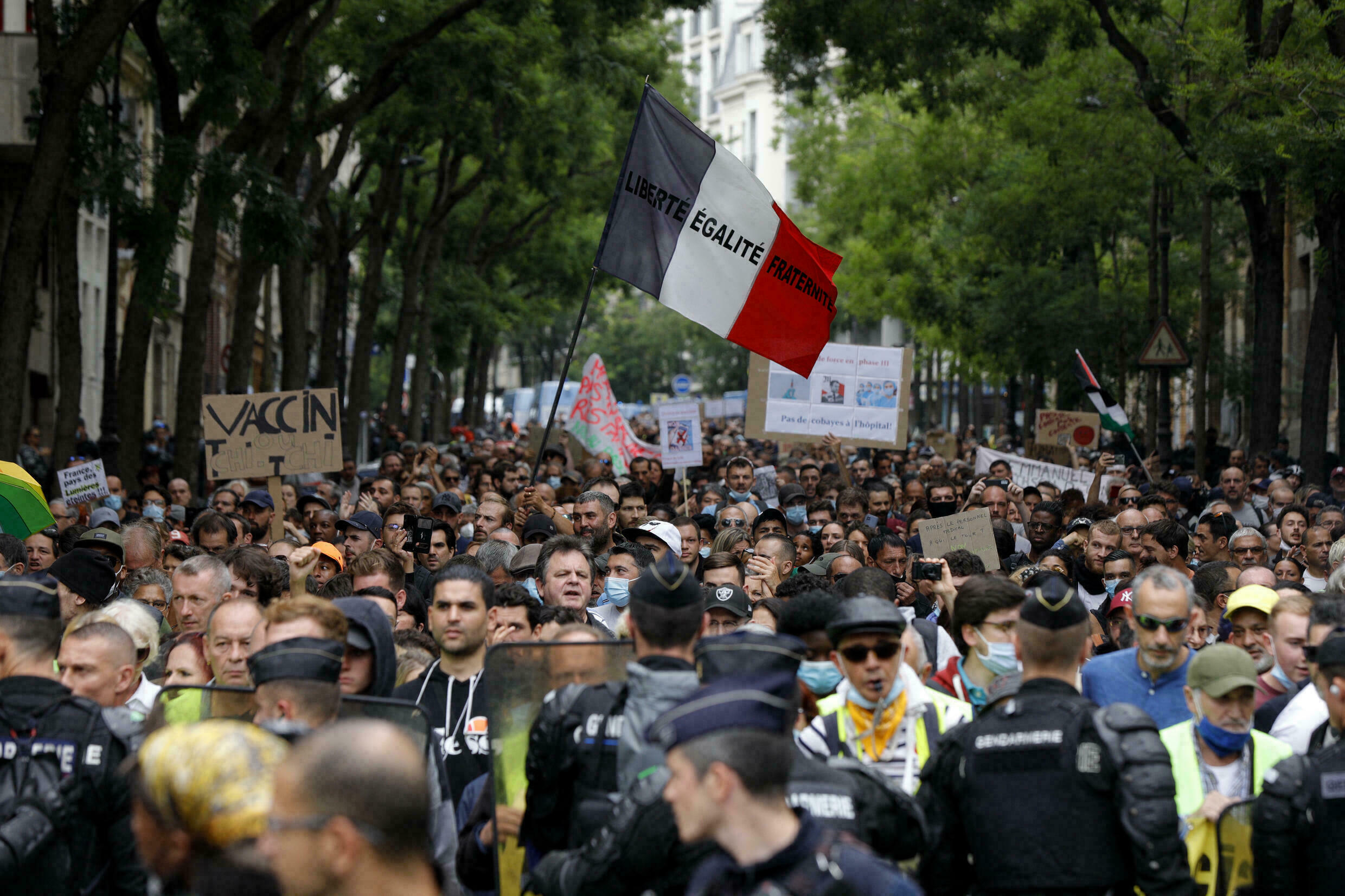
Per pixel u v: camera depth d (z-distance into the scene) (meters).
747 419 16.27
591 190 37.59
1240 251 36.00
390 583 7.47
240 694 4.55
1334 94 15.69
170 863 3.11
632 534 9.41
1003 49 21.50
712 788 3.00
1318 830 4.17
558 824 4.29
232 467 12.38
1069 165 25.22
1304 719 5.47
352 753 2.82
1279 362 20.36
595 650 4.64
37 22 14.88
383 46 21.97
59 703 4.25
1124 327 30.47
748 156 110.31
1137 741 3.97
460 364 44.50
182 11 16.78
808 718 4.94
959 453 35.38
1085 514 12.28
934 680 5.93
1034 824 4.02
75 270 16.78
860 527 10.96
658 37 35.72
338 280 31.08
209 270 18.80
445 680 5.78
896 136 39.31
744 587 8.28
